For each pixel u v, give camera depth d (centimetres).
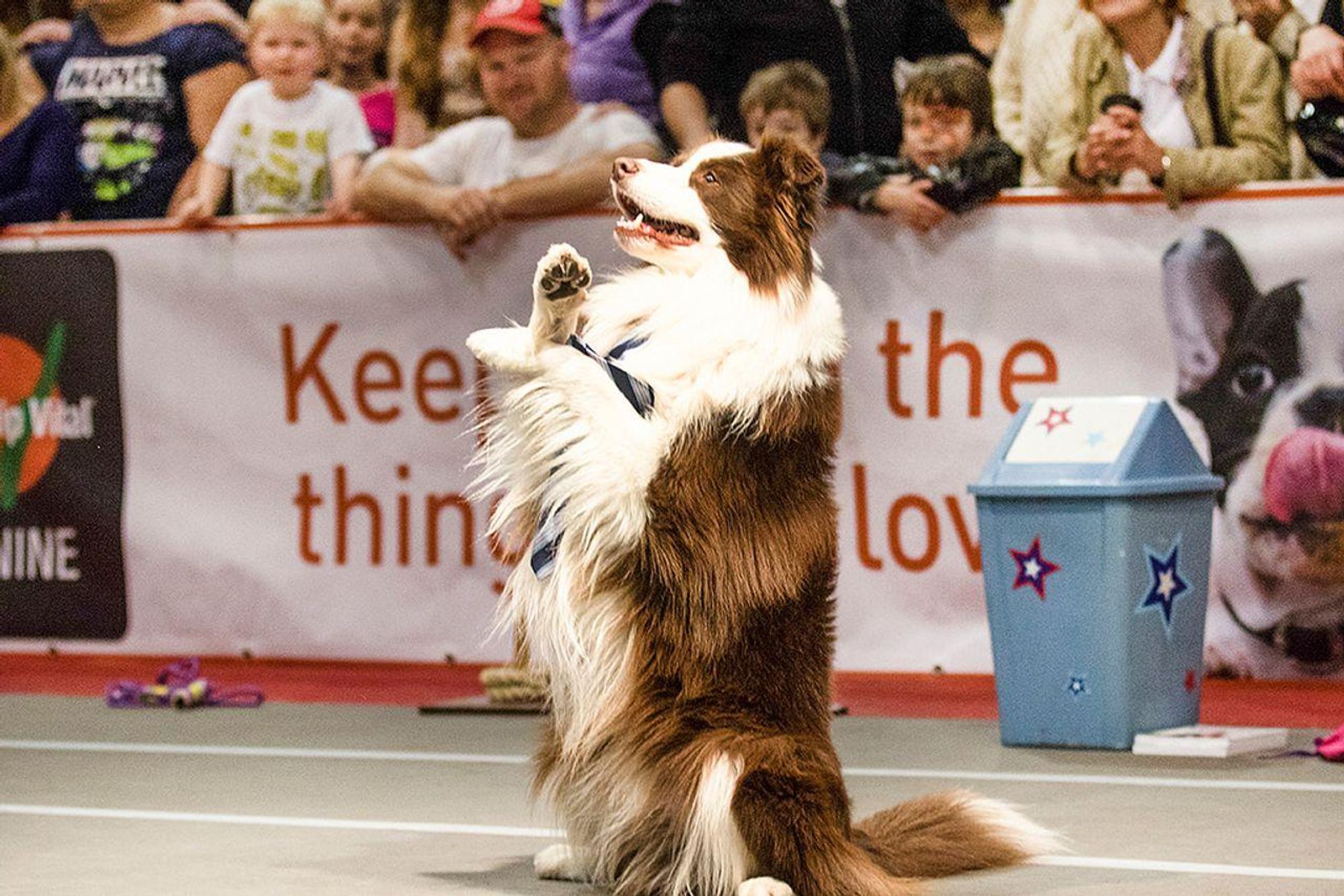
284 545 1585
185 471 1611
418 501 1550
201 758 1145
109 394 1627
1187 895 738
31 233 1642
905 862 775
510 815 941
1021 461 1177
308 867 809
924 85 1402
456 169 1538
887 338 1430
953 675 1422
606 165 1494
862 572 1443
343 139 1582
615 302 778
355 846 859
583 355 733
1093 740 1152
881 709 1335
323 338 1571
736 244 743
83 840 876
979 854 786
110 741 1221
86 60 1650
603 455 714
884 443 1434
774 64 1448
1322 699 1317
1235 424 1358
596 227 1502
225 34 1605
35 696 1470
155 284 1612
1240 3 1352
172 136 1630
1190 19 1362
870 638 1443
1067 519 1148
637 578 719
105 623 1631
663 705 713
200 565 1605
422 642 1552
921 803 812
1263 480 1351
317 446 1575
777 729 712
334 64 1578
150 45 1628
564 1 1505
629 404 726
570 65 1502
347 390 1567
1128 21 1370
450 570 1543
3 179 1662
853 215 1432
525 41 1494
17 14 1666
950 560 1421
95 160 1648
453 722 1303
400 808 963
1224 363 1360
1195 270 1362
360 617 1567
